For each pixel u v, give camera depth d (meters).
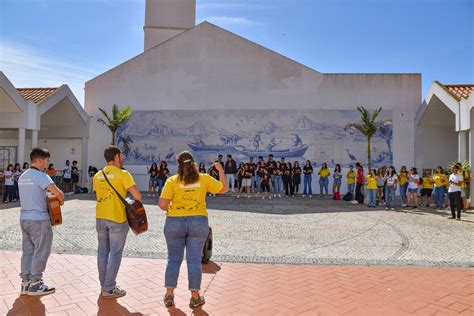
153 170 19.69
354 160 21.52
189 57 22.47
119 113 21.12
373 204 15.52
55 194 5.04
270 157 20.06
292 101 21.92
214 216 12.48
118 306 4.57
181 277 5.70
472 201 15.30
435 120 21.14
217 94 22.22
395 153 21.53
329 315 4.36
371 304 4.71
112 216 4.79
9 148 22.55
